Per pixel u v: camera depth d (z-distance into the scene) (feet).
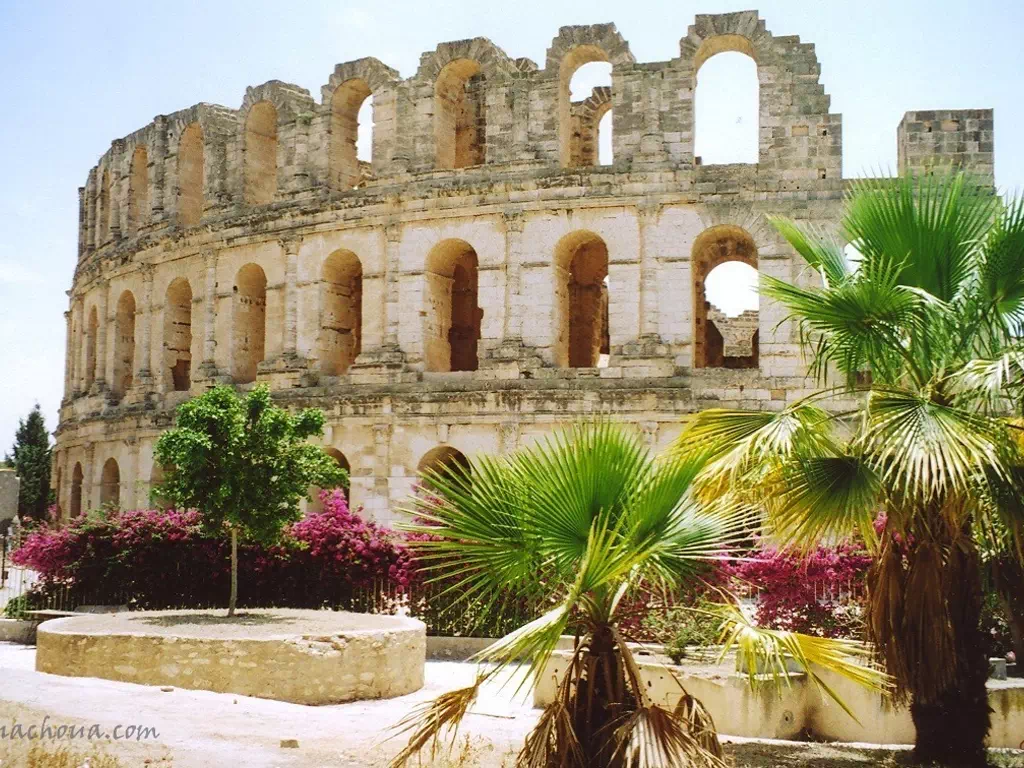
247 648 107.04
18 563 163.73
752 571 114.52
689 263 188.96
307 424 136.05
